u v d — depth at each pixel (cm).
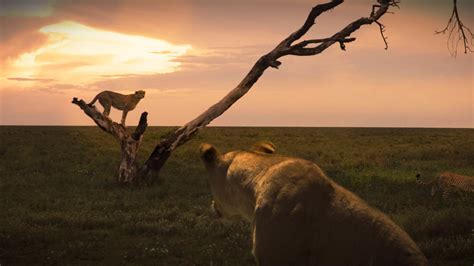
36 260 969
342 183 1984
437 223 1138
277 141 5544
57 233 1203
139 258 997
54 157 3209
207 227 1247
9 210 1451
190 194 1786
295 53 2050
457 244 1005
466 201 1602
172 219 1366
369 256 286
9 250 1039
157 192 1792
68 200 1661
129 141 2025
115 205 1565
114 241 1138
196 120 2059
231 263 957
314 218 308
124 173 2005
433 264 921
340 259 296
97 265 951
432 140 5941
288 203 317
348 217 299
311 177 319
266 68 2066
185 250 1063
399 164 2875
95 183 2034
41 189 1884
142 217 1367
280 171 331
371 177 2159
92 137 6003
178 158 3247
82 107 2014
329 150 4138
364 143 5303
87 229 1270
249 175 356
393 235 286
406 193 1739
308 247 308
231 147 4672
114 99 2050
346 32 2061
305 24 2030
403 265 276
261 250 323
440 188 1775
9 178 2169
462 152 3706
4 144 4544
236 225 1236
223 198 379
